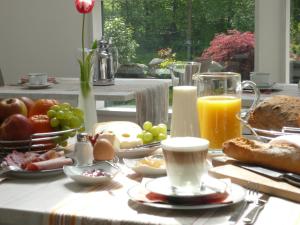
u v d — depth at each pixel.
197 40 3.62
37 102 1.61
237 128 1.51
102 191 1.18
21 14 3.85
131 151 1.44
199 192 1.07
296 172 1.20
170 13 3.67
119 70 3.85
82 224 1.02
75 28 3.74
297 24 3.32
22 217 1.06
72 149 1.56
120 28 3.82
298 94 2.62
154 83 3.07
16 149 1.47
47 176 1.30
